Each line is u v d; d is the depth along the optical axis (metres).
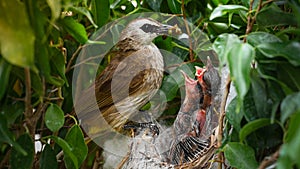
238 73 0.53
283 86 0.55
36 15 0.54
